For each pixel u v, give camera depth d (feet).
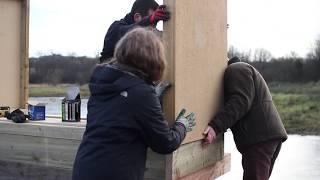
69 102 11.90
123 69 7.48
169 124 9.09
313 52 114.01
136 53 7.38
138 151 7.48
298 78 107.24
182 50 9.39
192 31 9.79
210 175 10.89
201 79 10.19
